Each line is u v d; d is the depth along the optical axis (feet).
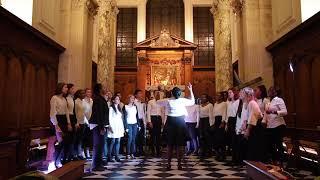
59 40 34.42
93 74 53.26
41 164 22.50
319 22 23.49
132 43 74.79
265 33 34.42
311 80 25.38
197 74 70.23
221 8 52.80
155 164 25.39
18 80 25.08
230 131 25.38
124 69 70.90
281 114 21.12
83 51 34.76
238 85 34.65
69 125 22.26
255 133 19.81
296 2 28.71
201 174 20.75
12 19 22.80
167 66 67.00
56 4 33.78
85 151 29.35
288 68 29.55
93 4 38.55
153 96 31.48
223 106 28.35
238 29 37.93
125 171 22.00
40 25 29.66
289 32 27.63
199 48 74.38
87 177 19.72
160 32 71.56
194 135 32.27
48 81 31.04
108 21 52.39
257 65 34.06
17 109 24.85
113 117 26.35
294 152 22.09
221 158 28.07
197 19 75.36
